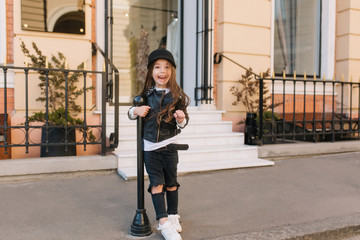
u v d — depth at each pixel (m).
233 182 3.95
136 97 2.43
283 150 5.23
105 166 4.12
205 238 2.38
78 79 4.65
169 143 2.39
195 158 4.62
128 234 2.44
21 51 4.39
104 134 4.20
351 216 2.87
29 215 2.80
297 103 6.64
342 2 7.06
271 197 3.41
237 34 5.93
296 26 7.21
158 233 2.47
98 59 5.08
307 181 4.05
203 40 5.86
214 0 5.91
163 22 6.71
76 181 3.82
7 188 3.53
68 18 4.61
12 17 4.79
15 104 4.39
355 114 7.02
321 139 6.34
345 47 7.01
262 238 2.38
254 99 6.03
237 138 5.30
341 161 5.16
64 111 4.26
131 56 6.46
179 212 2.94
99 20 5.14
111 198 3.28
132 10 6.46
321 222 2.71
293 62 7.16
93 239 2.35
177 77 6.63
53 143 3.93
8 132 4.64
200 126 5.32
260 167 4.68
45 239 2.34
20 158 4.25
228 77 5.86
